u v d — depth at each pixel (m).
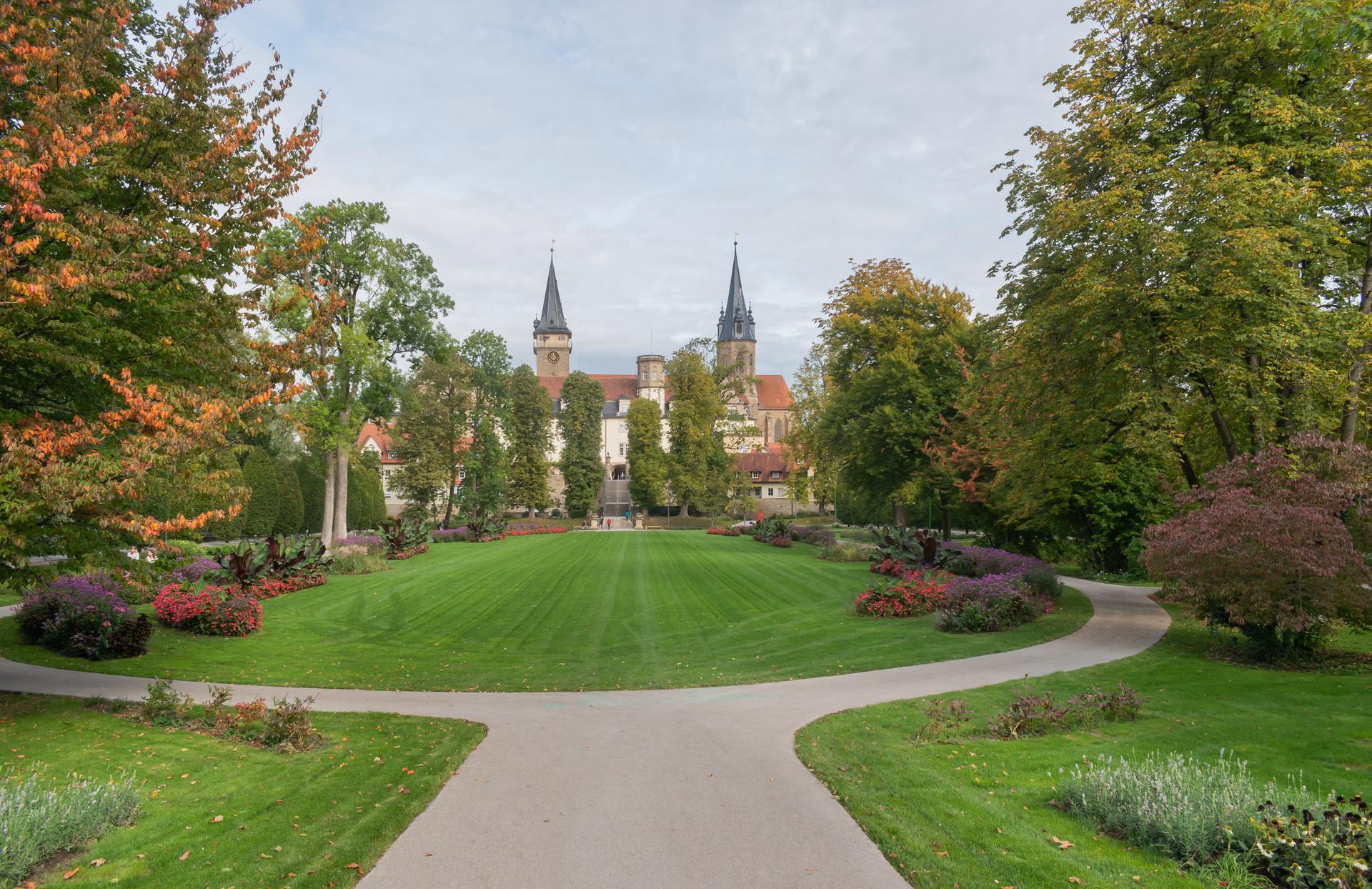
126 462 7.88
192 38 9.74
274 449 57.28
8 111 8.56
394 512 84.94
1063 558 32.25
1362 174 15.21
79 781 7.36
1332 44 8.77
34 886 5.20
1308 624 11.47
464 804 6.86
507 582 27.17
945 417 31.50
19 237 8.73
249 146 10.31
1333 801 5.49
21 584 10.42
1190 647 13.91
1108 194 15.70
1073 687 11.22
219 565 24.31
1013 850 5.67
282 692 12.12
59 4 8.67
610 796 7.05
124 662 14.03
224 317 10.20
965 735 8.91
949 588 17.88
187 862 5.61
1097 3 17.83
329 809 6.72
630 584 26.66
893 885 5.21
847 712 10.11
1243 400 14.53
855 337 37.41
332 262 34.94
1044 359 18.33
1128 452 20.97
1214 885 5.01
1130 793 6.11
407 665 14.64
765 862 5.59
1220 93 16.66
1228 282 14.20
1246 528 11.81
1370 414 16.27
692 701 11.24
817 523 70.75
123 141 8.63
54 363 9.22
